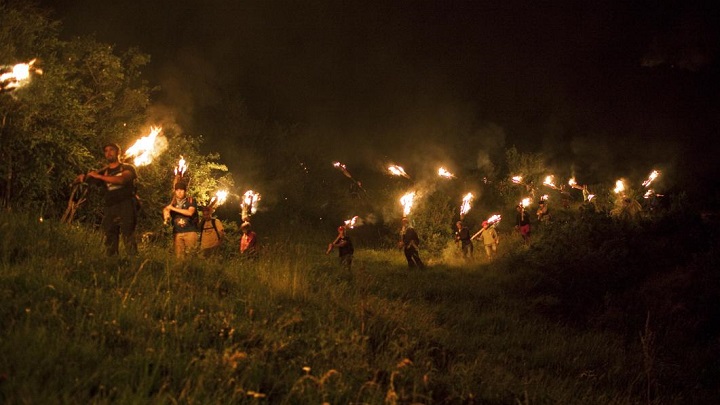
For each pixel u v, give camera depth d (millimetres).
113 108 13289
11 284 5586
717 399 7359
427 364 6238
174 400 4070
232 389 4621
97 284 6348
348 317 7305
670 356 8812
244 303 6836
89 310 5406
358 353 6008
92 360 4469
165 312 5898
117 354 4707
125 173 8188
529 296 12422
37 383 3908
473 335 8852
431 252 21625
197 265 8156
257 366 5055
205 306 6426
